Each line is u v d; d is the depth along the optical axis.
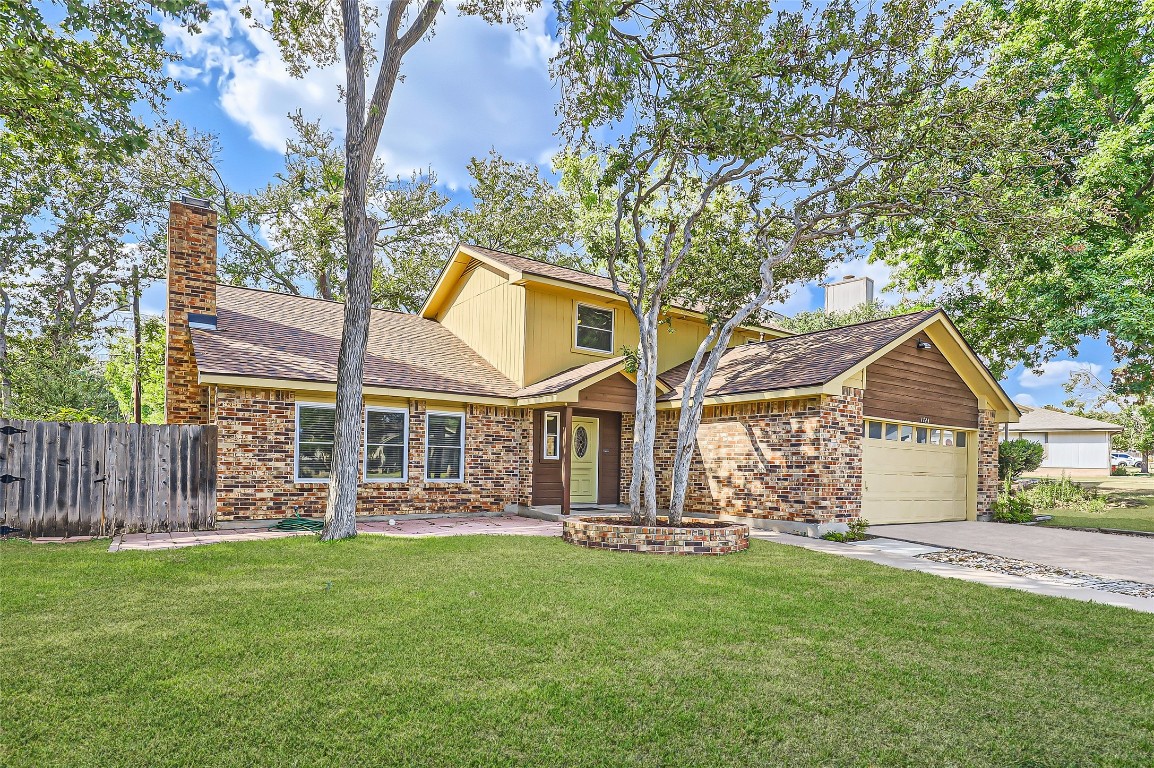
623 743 3.24
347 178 10.12
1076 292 17.06
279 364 11.76
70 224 26.38
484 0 12.14
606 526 9.30
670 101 9.76
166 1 9.67
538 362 15.51
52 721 3.33
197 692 3.71
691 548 9.02
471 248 16.83
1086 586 7.53
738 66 9.12
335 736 3.24
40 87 9.83
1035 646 4.97
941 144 10.73
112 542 8.96
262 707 3.54
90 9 9.49
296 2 11.76
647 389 10.52
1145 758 3.23
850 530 11.54
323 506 11.91
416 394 12.79
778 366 13.47
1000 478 22.02
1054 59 16.80
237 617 5.16
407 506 13.05
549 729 3.36
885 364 13.12
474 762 3.03
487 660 4.32
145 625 4.92
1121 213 15.85
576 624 5.19
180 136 25.00
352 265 10.05
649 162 11.02
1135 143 15.42
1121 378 23.64
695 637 4.95
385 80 10.27
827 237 12.66
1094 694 4.04
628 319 17.62
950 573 8.16
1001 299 19.78
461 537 9.84
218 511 10.78
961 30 10.46
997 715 3.69
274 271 27.97
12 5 8.97
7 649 4.34
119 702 3.57
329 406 12.10
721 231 13.20
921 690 4.02
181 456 10.43
